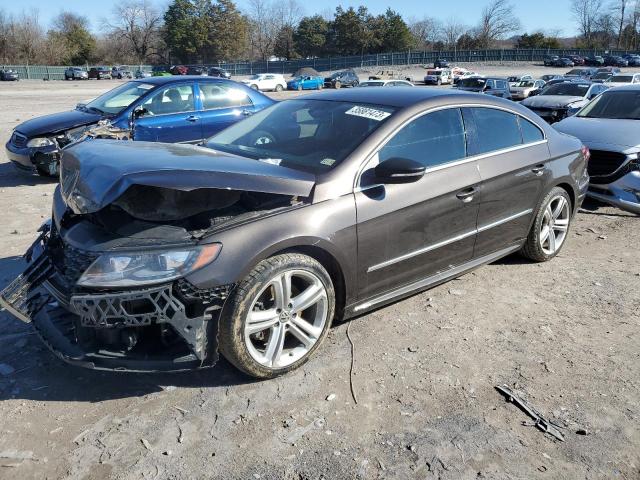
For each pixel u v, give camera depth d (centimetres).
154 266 274
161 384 316
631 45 9931
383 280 362
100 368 280
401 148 363
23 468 252
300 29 9625
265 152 378
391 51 9125
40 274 319
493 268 496
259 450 265
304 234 310
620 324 395
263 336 320
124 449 265
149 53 10025
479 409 297
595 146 684
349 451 265
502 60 7794
